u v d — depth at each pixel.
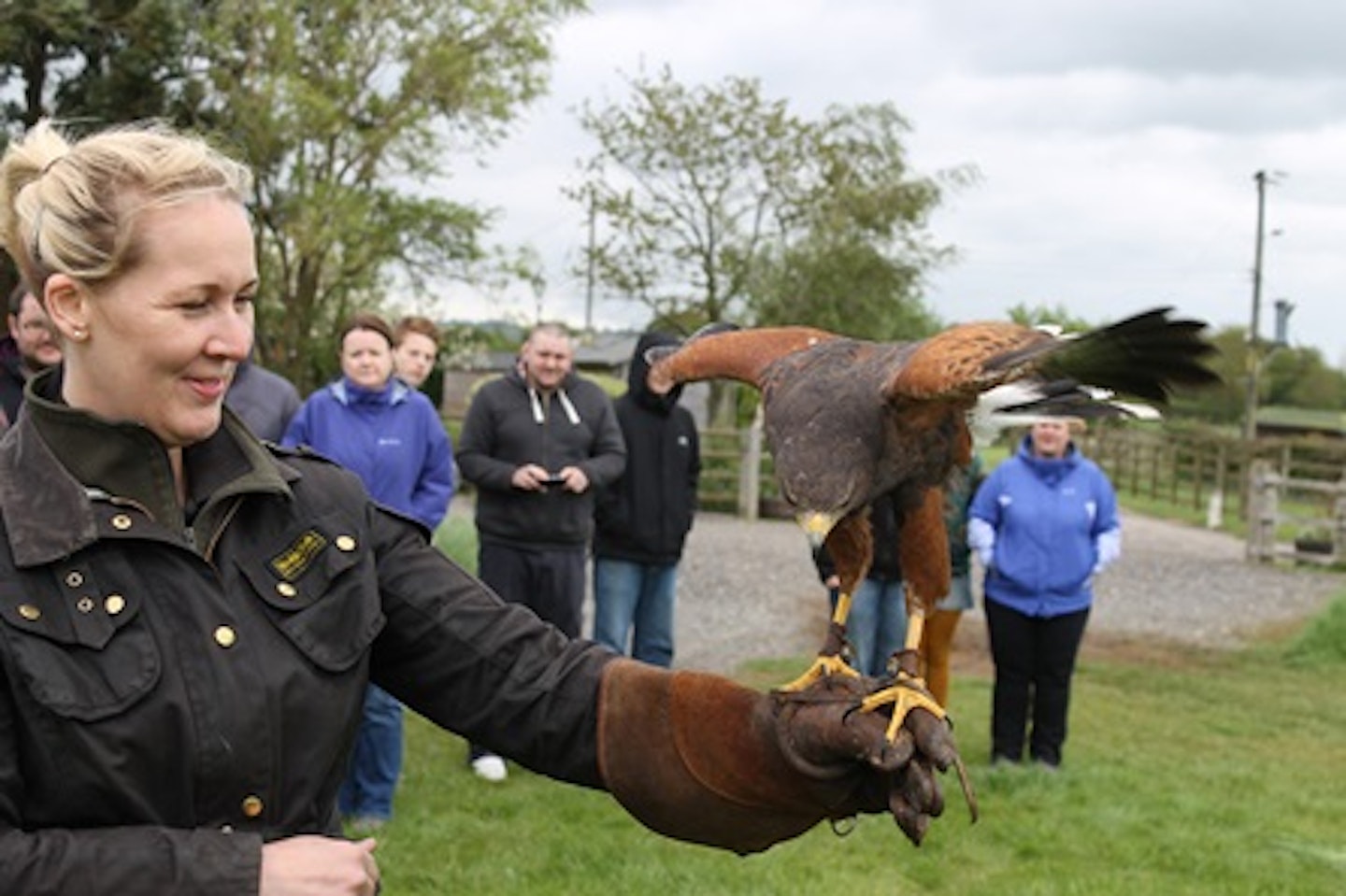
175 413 2.04
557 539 7.50
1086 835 6.76
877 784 2.33
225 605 2.07
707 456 24.16
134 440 2.05
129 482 2.06
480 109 27.72
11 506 1.99
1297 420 60.34
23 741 1.92
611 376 46.03
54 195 1.96
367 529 2.32
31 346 5.05
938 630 8.09
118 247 1.95
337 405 6.59
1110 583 17.34
